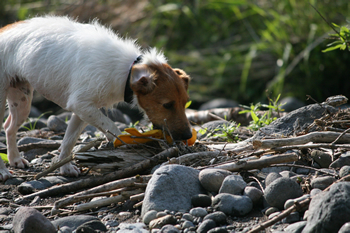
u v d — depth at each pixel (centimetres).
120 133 522
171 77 526
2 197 493
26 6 1900
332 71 1370
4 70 561
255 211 386
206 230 349
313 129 542
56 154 636
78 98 510
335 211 309
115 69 520
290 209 348
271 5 1584
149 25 1809
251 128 688
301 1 1477
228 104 1338
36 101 1584
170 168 416
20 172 570
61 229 378
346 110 567
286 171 443
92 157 486
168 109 524
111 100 543
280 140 471
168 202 392
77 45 525
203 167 455
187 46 1777
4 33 569
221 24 1769
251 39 1672
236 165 447
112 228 381
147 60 530
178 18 1792
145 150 516
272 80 1520
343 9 1407
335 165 444
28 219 374
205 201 391
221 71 1611
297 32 1457
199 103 1617
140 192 433
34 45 537
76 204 447
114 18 1827
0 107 561
